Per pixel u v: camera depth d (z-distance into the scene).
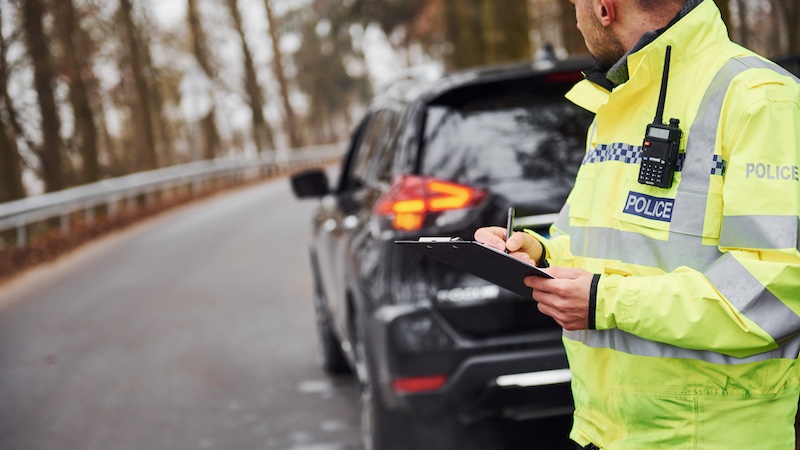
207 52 38.38
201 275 10.77
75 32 22.36
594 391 2.01
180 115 45.91
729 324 1.69
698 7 1.80
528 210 3.71
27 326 8.58
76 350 7.34
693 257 1.78
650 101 1.88
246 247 13.14
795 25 12.24
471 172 3.80
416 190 3.81
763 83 1.71
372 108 5.52
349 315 4.57
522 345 3.68
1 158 19.20
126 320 8.41
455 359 3.68
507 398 3.71
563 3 13.19
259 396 5.69
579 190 2.09
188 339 7.41
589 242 1.99
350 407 5.35
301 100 57.47
